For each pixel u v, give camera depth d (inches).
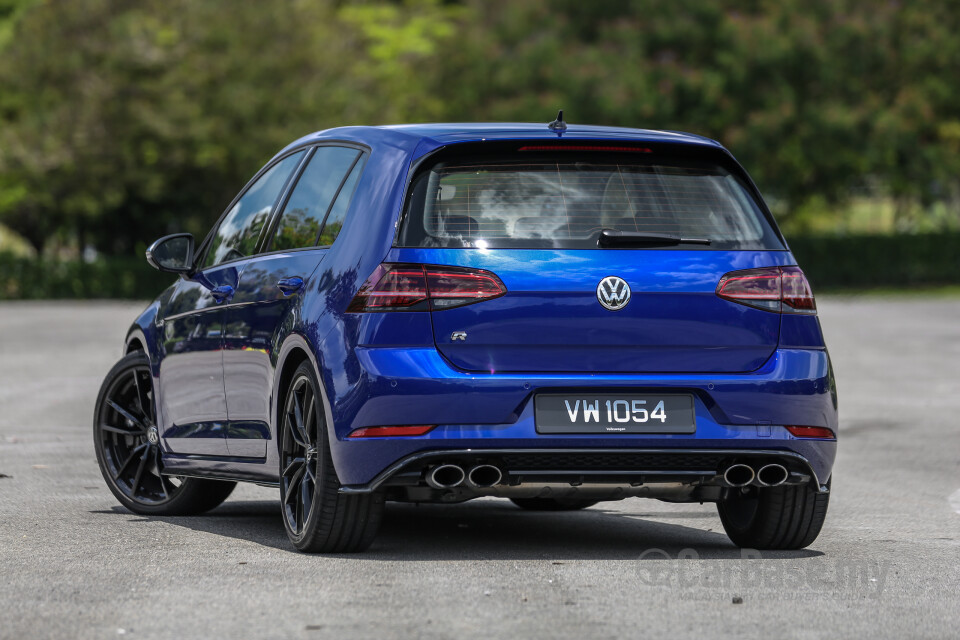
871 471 648.4
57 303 2637.8
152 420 504.4
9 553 405.1
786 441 393.1
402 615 322.0
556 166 395.5
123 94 2871.6
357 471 378.9
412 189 386.6
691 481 391.5
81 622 314.7
